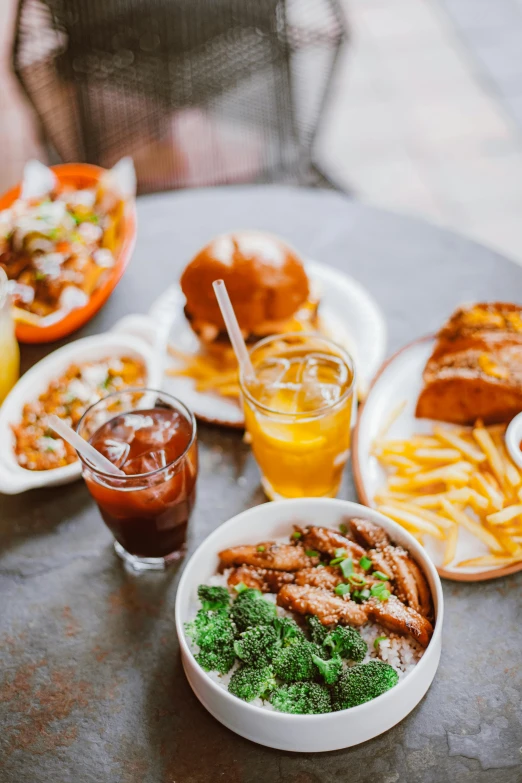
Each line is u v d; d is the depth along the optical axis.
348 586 0.68
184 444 0.74
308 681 0.65
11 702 0.70
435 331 0.91
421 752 0.65
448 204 1.84
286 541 0.73
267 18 1.42
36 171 1.02
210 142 1.92
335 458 0.77
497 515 0.73
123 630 0.73
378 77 2.20
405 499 0.77
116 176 1.01
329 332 0.91
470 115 2.07
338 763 0.65
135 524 0.73
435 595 0.67
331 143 2.02
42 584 0.76
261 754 0.65
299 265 0.89
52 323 0.92
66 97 1.57
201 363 0.90
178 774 0.65
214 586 0.69
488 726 0.66
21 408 0.84
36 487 0.82
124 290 0.99
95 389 0.86
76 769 0.66
